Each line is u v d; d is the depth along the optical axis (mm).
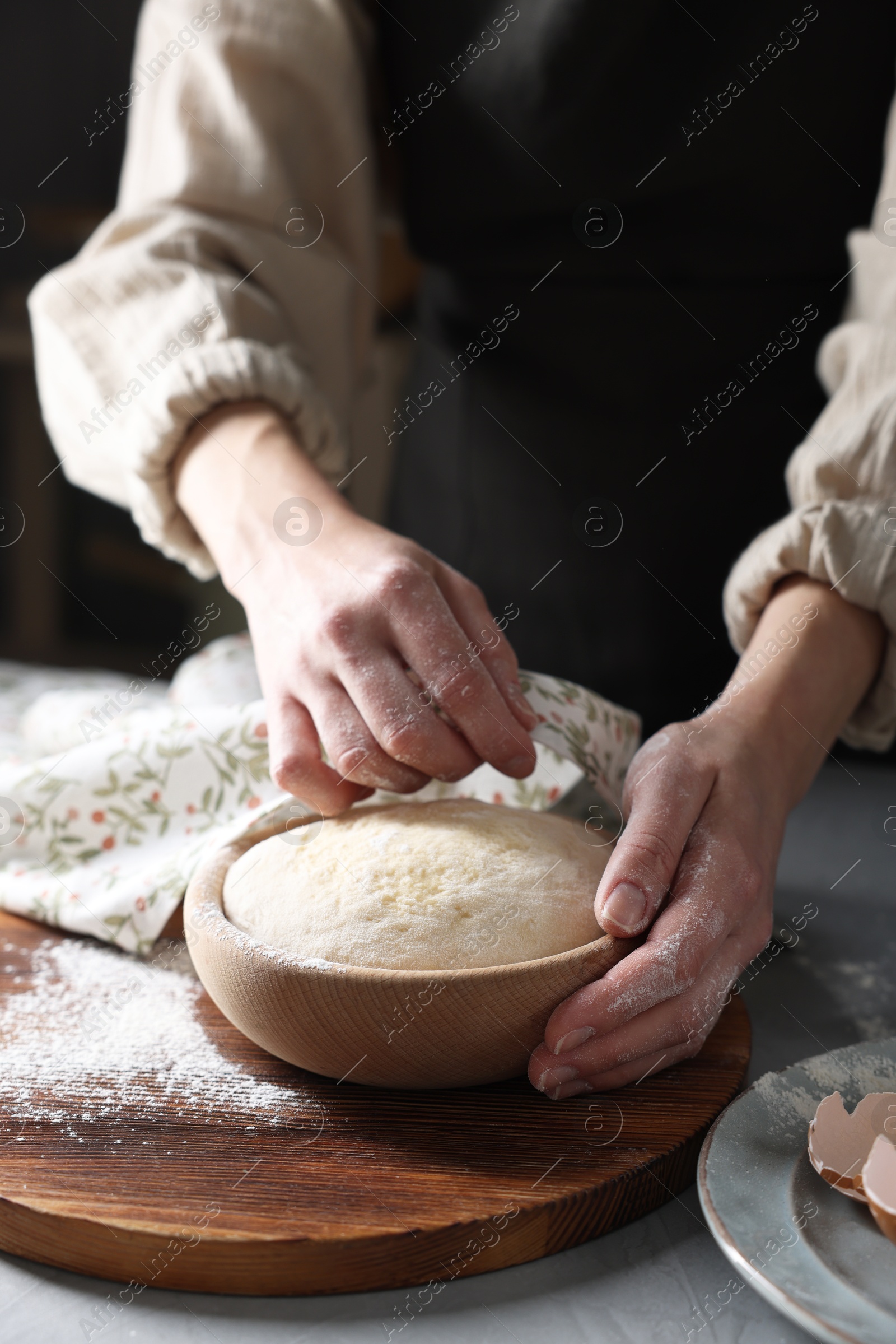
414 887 493
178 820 718
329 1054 473
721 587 966
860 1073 490
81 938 678
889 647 653
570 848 538
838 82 863
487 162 938
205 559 830
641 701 996
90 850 721
